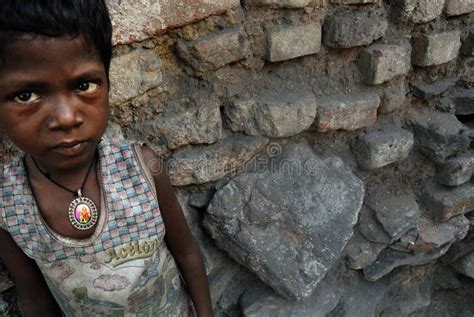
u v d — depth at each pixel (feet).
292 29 3.94
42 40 1.98
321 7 4.04
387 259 5.01
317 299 4.64
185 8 3.42
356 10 4.20
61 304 3.22
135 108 3.60
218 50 3.69
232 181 4.09
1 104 2.15
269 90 4.16
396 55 4.41
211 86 3.86
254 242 4.07
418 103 4.97
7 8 1.92
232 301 4.57
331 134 4.57
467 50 4.91
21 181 2.74
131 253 2.99
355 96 4.44
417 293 5.56
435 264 5.64
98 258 2.91
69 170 2.68
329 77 4.40
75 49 2.07
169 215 3.30
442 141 4.77
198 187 4.12
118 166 2.88
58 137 2.21
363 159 4.63
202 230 4.26
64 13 1.97
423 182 5.13
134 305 3.17
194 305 3.76
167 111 3.75
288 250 4.17
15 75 2.04
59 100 2.14
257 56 3.99
